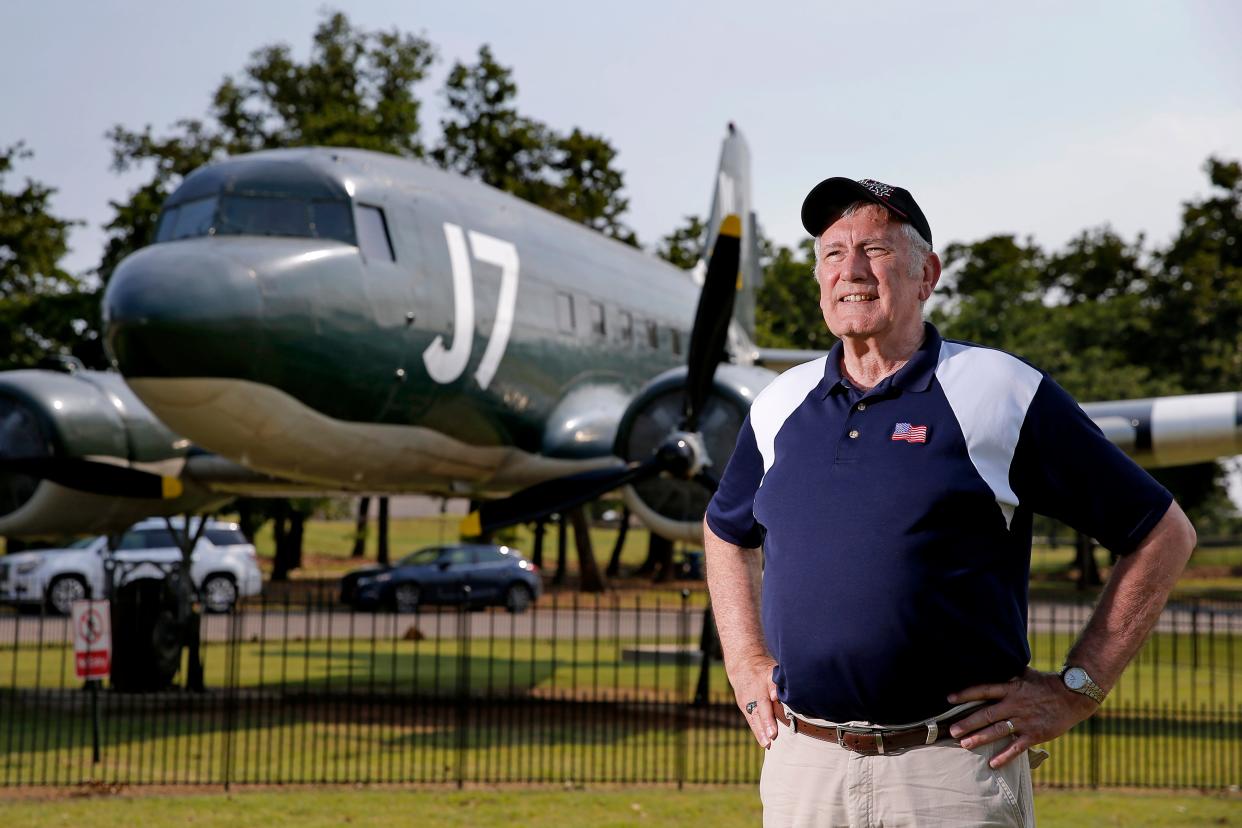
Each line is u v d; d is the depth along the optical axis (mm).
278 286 10750
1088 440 2768
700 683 13258
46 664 16984
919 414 2797
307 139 39250
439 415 12688
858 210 2926
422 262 12211
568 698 13914
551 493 11844
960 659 2709
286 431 11281
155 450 13523
